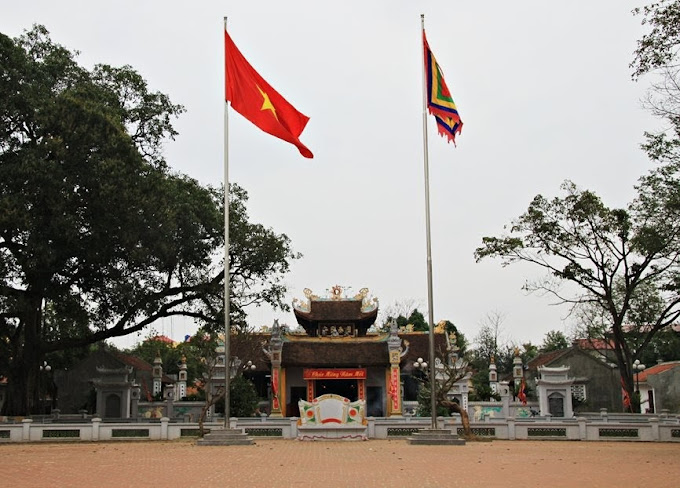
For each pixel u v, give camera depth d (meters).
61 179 40.03
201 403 59.81
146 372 74.00
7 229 40.41
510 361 104.94
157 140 51.69
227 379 33.59
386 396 65.56
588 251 51.66
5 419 42.81
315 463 23.45
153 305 47.19
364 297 68.81
